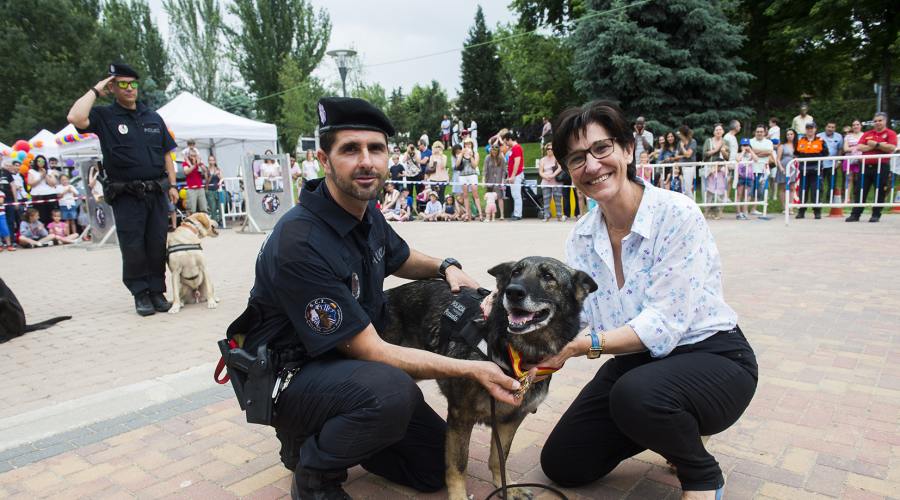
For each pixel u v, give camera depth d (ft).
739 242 28.32
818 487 7.70
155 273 19.74
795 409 10.09
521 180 47.11
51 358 14.56
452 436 7.77
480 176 70.64
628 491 8.04
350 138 6.84
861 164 33.04
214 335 16.37
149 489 8.18
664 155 41.09
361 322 7.02
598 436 7.72
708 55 60.23
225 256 32.83
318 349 6.87
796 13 77.20
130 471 8.71
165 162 19.63
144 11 148.87
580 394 8.32
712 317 7.48
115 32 111.75
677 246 7.11
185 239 19.67
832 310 15.96
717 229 33.65
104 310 20.26
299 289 6.80
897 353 12.50
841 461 8.32
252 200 46.29
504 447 8.27
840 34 78.07
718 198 39.11
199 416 10.75
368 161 6.92
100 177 19.06
